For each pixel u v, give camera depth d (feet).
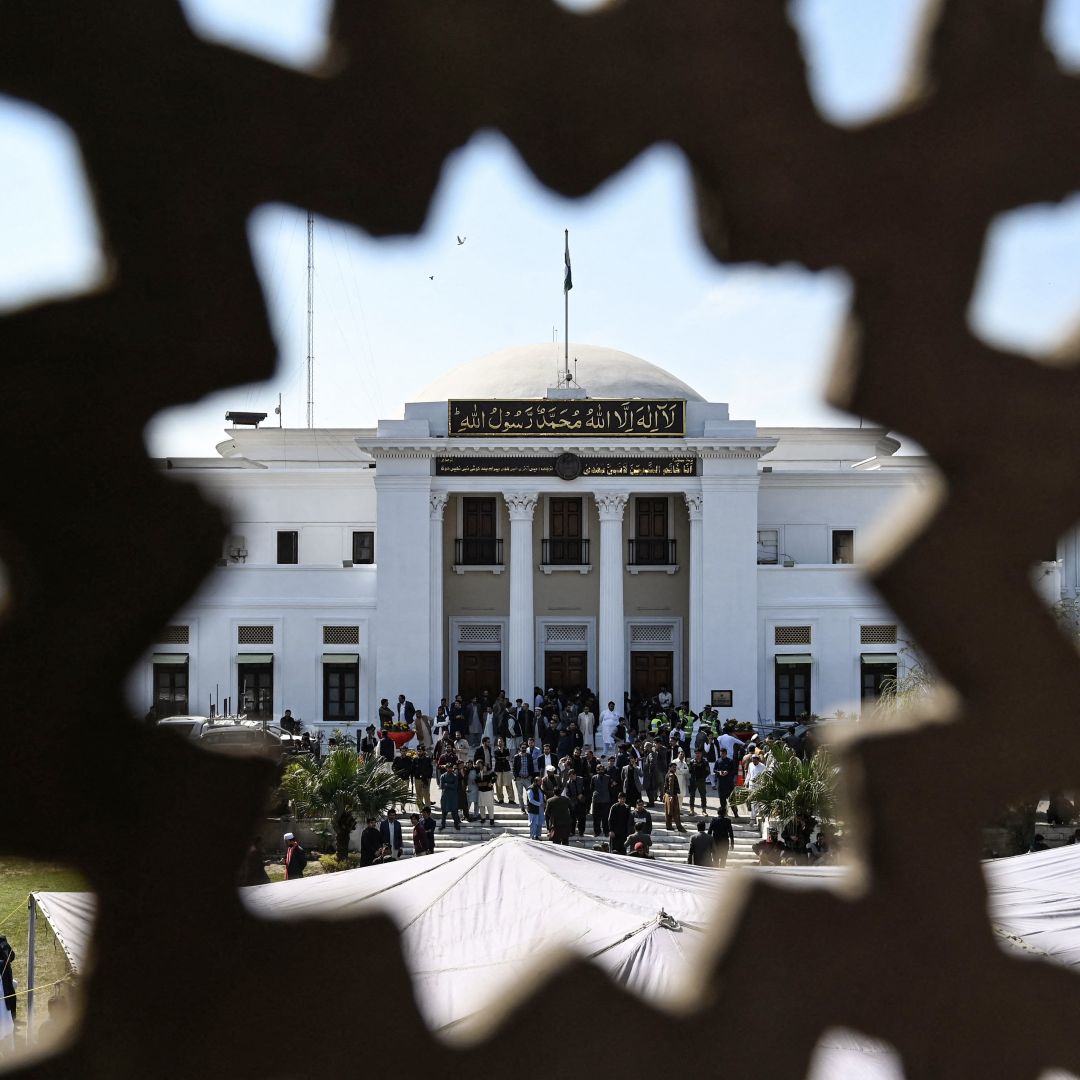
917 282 9.12
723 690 131.54
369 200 8.64
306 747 106.83
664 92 8.80
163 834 8.45
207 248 8.41
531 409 131.85
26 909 55.26
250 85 8.41
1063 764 9.21
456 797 88.28
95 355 8.32
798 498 146.61
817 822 63.57
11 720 8.26
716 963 9.20
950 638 9.25
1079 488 9.20
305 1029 8.56
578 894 35.12
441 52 8.60
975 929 9.18
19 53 8.16
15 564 8.29
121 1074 8.37
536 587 139.54
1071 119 9.07
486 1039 8.87
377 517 132.16
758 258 9.09
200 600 8.57
